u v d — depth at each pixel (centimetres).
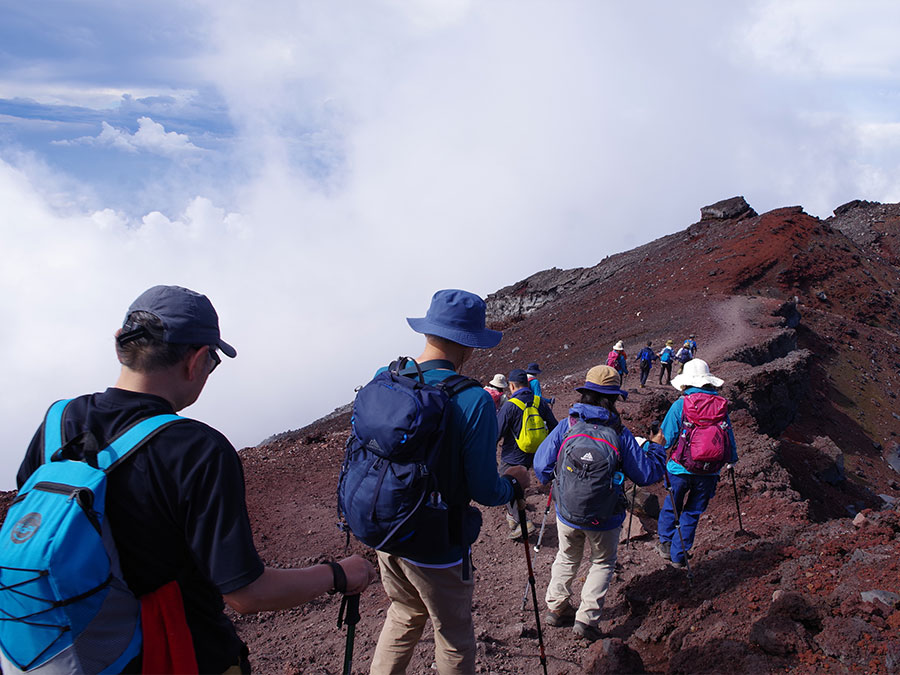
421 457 275
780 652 368
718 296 4594
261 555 787
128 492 182
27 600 169
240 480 193
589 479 468
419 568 305
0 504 796
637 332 4219
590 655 430
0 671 183
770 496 813
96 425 191
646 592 503
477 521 316
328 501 988
